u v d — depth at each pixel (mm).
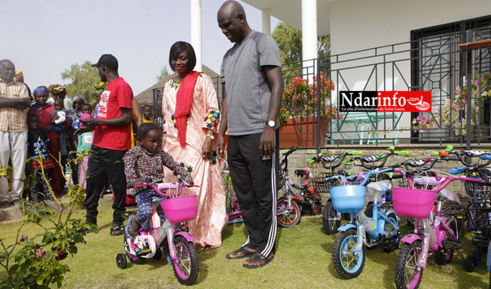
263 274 3055
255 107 3221
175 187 3168
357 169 5188
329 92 6422
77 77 33000
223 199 4016
